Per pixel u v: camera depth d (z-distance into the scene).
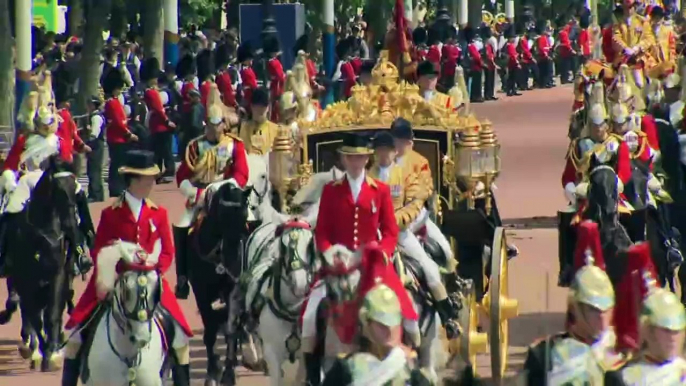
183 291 66.12
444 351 57.03
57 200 67.44
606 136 71.06
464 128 62.41
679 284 78.12
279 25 150.75
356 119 63.03
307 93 71.25
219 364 64.19
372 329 38.25
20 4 115.88
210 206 64.06
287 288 52.94
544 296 76.88
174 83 134.62
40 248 67.31
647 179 70.69
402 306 49.12
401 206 55.00
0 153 100.44
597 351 39.97
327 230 51.25
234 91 135.38
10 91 119.62
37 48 145.00
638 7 104.12
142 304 49.50
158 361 51.31
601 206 65.25
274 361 54.16
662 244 70.94
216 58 144.00
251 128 71.31
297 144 62.81
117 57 146.50
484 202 62.62
